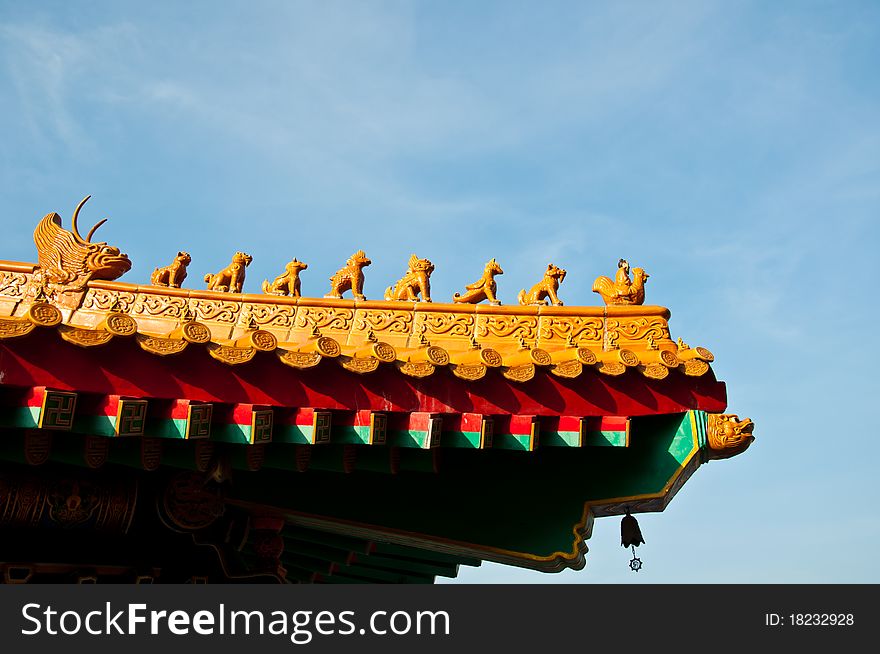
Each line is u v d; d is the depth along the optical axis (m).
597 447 8.28
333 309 7.96
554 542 8.16
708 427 7.74
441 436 6.96
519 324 7.93
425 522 8.42
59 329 5.41
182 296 7.96
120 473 7.46
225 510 8.34
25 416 5.29
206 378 6.01
